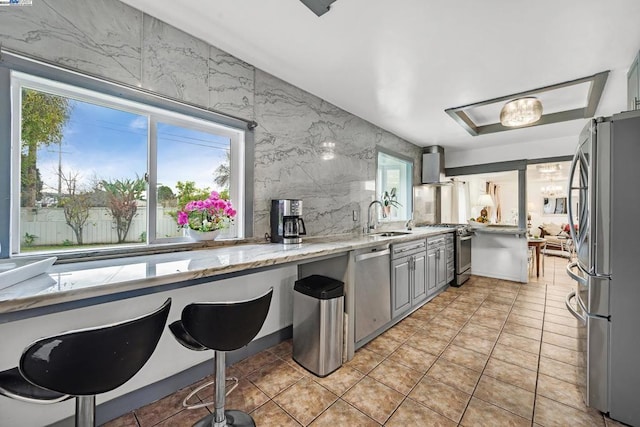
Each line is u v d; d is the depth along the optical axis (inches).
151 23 64.6
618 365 57.8
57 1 52.2
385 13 62.0
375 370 76.2
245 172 85.4
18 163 51.2
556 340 93.7
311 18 64.2
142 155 67.2
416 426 56.1
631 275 56.7
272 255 65.4
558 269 208.8
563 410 60.7
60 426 52.1
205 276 50.5
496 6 59.4
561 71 87.4
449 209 218.8
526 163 175.0
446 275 152.6
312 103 107.3
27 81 51.6
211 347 46.7
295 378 72.5
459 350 87.3
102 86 57.5
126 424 56.3
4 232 47.9
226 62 79.4
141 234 67.4
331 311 74.8
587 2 57.6
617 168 57.7
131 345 34.4
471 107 118.7
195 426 54.2
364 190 136.6
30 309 35.4
